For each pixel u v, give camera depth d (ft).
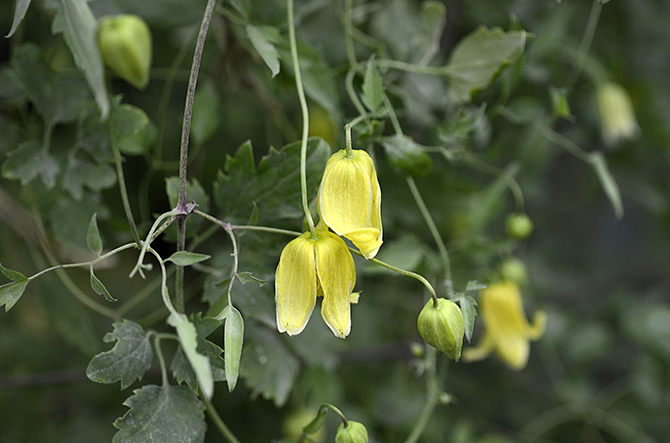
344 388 2.45
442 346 1.57
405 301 2.47
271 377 1.76
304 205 1.55
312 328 1.85
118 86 2.19
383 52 1.89
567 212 3.54
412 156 1.70
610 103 2.37
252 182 1.65
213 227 1.66
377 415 2.42
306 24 1.94
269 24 1.77
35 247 1.88
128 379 1.56
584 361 3.06
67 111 1.74
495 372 3.10
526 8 2.12
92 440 2.48
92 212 1.80
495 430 2.94
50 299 1.87
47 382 1.96
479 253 1.97
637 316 2.92
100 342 1.97
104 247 1.84
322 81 1.79
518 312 1.96
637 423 2.86
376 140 1.71
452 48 2.03
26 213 1.86
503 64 1.75
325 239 1.54
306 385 2.10
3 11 1.99
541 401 3.10
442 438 2.64
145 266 1.52
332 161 1.56
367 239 1.52
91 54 1.49
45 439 2.56
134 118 1.71
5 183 1.97
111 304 2.50
